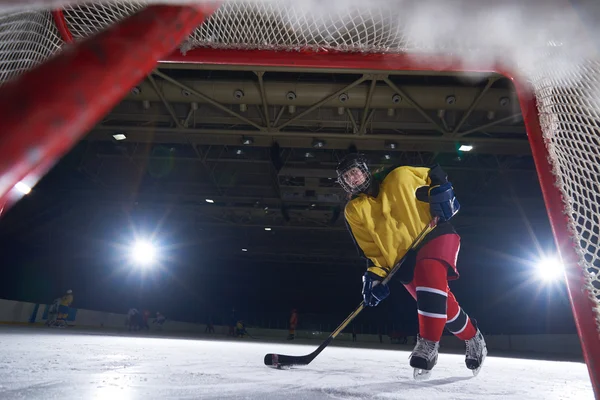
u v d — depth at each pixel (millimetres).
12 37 1054
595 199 998
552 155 1128
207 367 1727
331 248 26125
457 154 14750
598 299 903
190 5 453
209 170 15625
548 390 1480
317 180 15758
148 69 386
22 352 1944
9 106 252
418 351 1682
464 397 1187
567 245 1006
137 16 400
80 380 1128
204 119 12609
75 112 286
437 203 1805
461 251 24016
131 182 16906
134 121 13125
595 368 854
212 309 33500
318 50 1679
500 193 16578
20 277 18656
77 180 17125
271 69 9516
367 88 10953
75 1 347
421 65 1547
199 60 1725
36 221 17984
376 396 1123
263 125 12594
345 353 4301
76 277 21531
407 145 13203
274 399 985
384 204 1938
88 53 318
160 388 1070
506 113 11766
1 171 240
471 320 1960
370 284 1955
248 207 19062
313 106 11273
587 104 1027
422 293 1729
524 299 22844
